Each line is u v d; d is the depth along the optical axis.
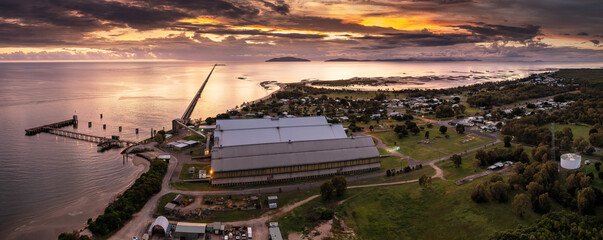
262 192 148.38
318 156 168.75
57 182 170.12
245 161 160.62
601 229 102.50
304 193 147.38
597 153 173.50
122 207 125.75
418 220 124.56
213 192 147.38
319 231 117.69
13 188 162.12
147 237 111.12
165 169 170.38
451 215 123.56
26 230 125.31
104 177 177.12
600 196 115.69
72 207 143.12
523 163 161.00
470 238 111.31
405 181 156.25
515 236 104.50
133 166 192.00
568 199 120.69
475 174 156.12
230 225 120.31
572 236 101.44
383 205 134.75
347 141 181.62
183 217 124.81
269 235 114.31
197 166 180.25
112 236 112.75
